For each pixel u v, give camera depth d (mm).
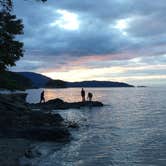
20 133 27859
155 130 33844
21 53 39625
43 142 26391
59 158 21250
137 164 19844
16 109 37656
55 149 23953
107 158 21328
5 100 40344
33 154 21656
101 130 33812
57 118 37156
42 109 56250
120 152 23141
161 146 25109
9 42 37969
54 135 27500
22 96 60625
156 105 76625
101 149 24125
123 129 34656
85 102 67125
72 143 26391
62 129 28406
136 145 25656
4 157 20344
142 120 43438
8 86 48281
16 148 23016
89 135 30484
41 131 27766
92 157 21641
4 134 27750
